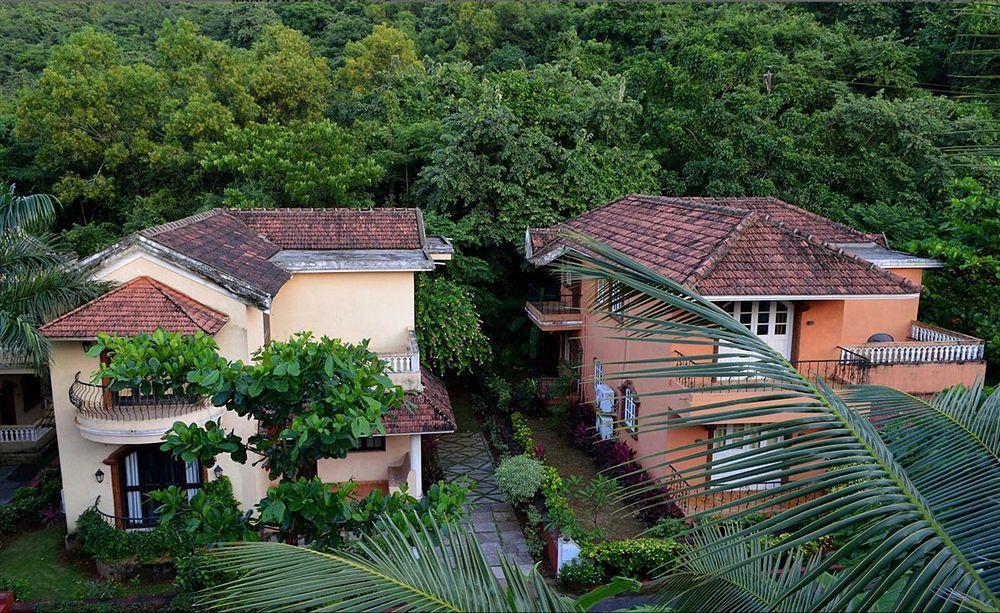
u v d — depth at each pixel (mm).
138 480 16578
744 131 27969
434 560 4547
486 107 26297
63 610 14062
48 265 15344
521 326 28109
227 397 7715
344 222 21266
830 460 4102
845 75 31547
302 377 7789
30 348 14039
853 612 3684
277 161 25500
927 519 3875
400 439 18578
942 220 25016
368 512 7957
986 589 3648
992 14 6039
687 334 4707
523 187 26703
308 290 18484
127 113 28297
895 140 27625
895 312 20156
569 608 4156
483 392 26469
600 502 15820
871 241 22766
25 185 29594
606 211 25250
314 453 7797
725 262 16828
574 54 33688
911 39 27906
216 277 15414
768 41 32031
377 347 18938
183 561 14219
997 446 5367
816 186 27672
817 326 17141
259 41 36406
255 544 5051
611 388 20406
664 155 30156
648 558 14820
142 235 15453
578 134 27859
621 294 5477
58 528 17688
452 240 25078
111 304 15016
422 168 27750
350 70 34531
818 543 12820
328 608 4066
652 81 30094
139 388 7754
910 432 5637
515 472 17453
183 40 29750
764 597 5145
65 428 15906
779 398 4395
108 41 29125
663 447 16828
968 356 17438
